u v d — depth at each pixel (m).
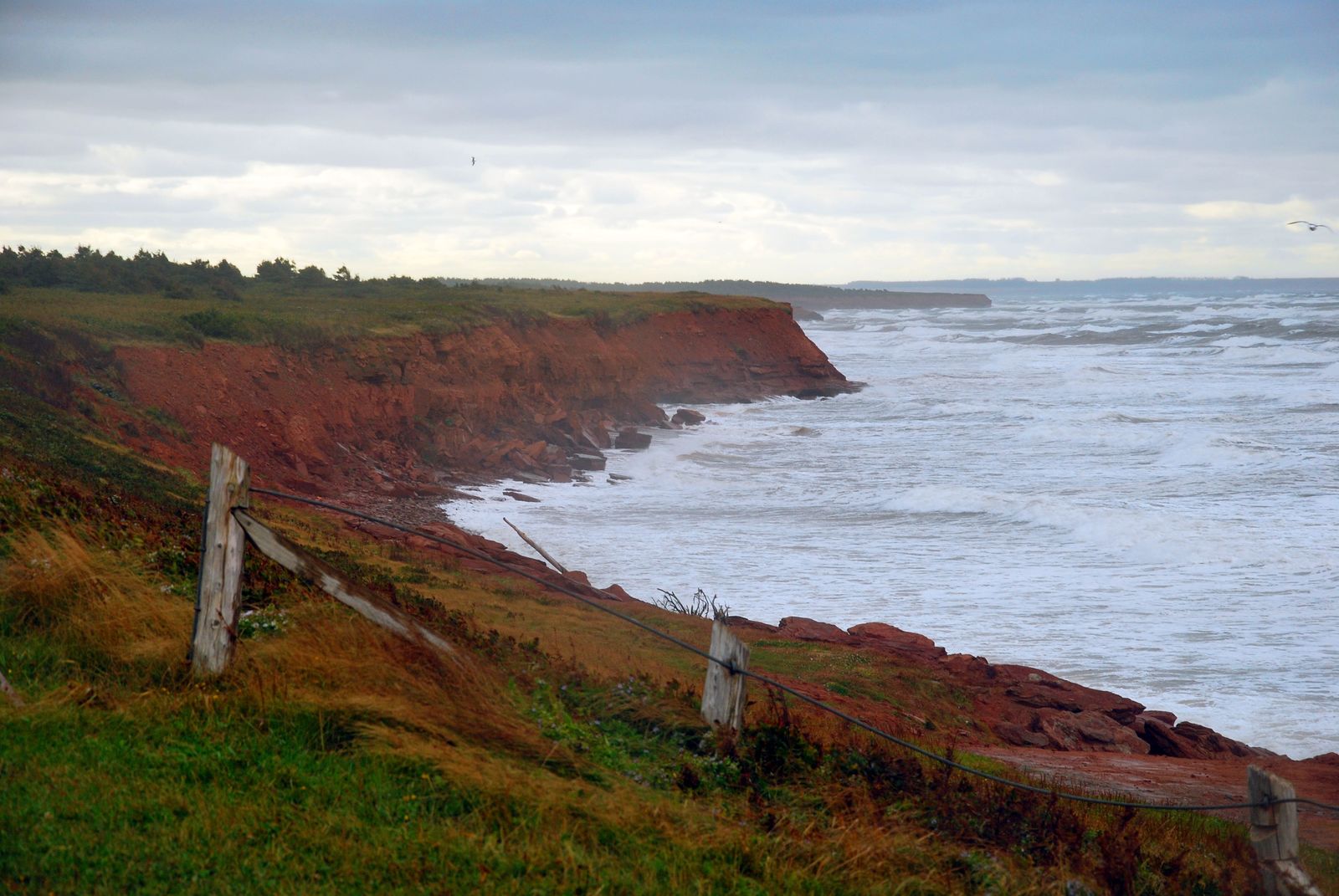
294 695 6.41
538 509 36.00
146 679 6.62
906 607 24.12
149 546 9.53
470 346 51.88
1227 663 20.45
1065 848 6.91
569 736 6.99
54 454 17.39
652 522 33.72
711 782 6.85
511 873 4.95
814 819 6.34
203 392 35.28
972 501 34.75
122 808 5.01
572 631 14.51
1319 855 8.91
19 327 30.86
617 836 5.57
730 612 23.39
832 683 15.08
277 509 22.41
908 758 8.37
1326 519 32.31
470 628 10.87
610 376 62.34
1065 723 16.28
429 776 5.75
